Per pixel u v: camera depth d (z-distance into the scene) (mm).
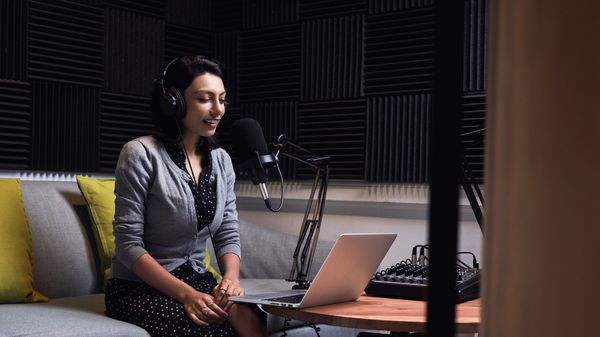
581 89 131
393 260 4066
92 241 3451
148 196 2799
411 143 4035
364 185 4172
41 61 3932
